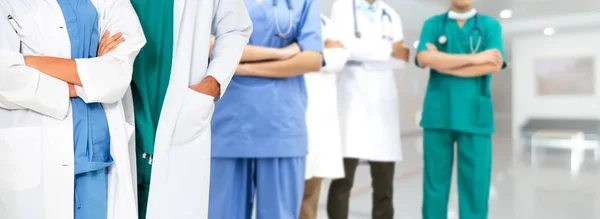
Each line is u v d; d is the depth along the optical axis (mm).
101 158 1105
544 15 7805
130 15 1160
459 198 2418
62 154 1028
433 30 2422
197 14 1265
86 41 1104
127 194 1127
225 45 1308
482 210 2352
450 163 2426
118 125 1135
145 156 1256
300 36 1716
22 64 981
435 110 2371
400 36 2598
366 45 2445
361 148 2471
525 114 8438
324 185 3518
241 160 1680
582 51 7906
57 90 1012
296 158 1738
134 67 1255
